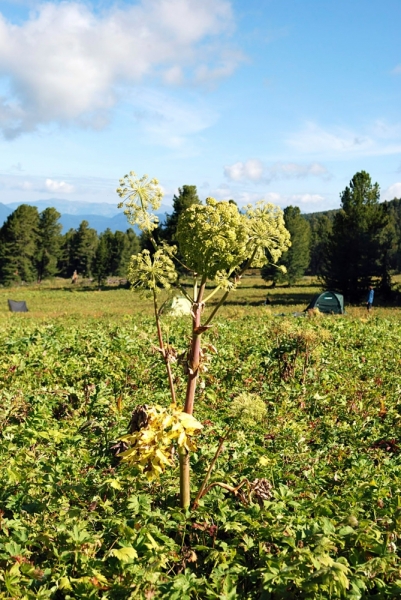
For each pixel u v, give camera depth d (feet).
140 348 40.47
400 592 10.44
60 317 106.22
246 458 17.22
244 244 11.43
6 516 14.62
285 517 12.90
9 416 25.18
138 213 11.91
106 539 12.64
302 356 35.53
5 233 328.29
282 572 10.23
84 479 15.96
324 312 102.63
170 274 11.93
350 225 147.54
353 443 21.59
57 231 358.64
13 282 330.13
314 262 368.07
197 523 12.64
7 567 11.67
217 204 11.55
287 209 241.55
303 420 24.57
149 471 11.68
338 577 9.58
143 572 10.81
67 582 10.82
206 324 12.12
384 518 13.37
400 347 44.52
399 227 330.34
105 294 232.94
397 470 17.75
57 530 12.35
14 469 16.26
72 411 26.61
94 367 34.83
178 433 11.43
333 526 11.82
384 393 30.58
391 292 147.64
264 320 68.18
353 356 39.29
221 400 28.43
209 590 10.59
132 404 26.71
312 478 17.16
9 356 37.88
